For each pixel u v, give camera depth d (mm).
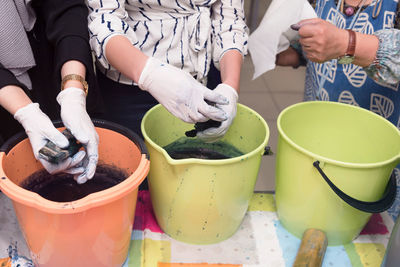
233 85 900
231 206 800
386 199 767
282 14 960
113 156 832
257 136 889
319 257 795
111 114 1152
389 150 858
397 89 1008
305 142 1004
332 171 745
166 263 804
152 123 881
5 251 793
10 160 729
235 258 828
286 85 2963
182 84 749
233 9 1036
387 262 666
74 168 752
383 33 872
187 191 756
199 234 839
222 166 712
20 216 658
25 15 932
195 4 993
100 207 628
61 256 701
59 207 589
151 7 959
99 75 1103
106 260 739
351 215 813
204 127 817
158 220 878
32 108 773
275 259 831
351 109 923
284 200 875
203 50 1015
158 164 758
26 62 942
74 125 747
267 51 977
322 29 851
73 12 924
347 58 899
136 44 920
